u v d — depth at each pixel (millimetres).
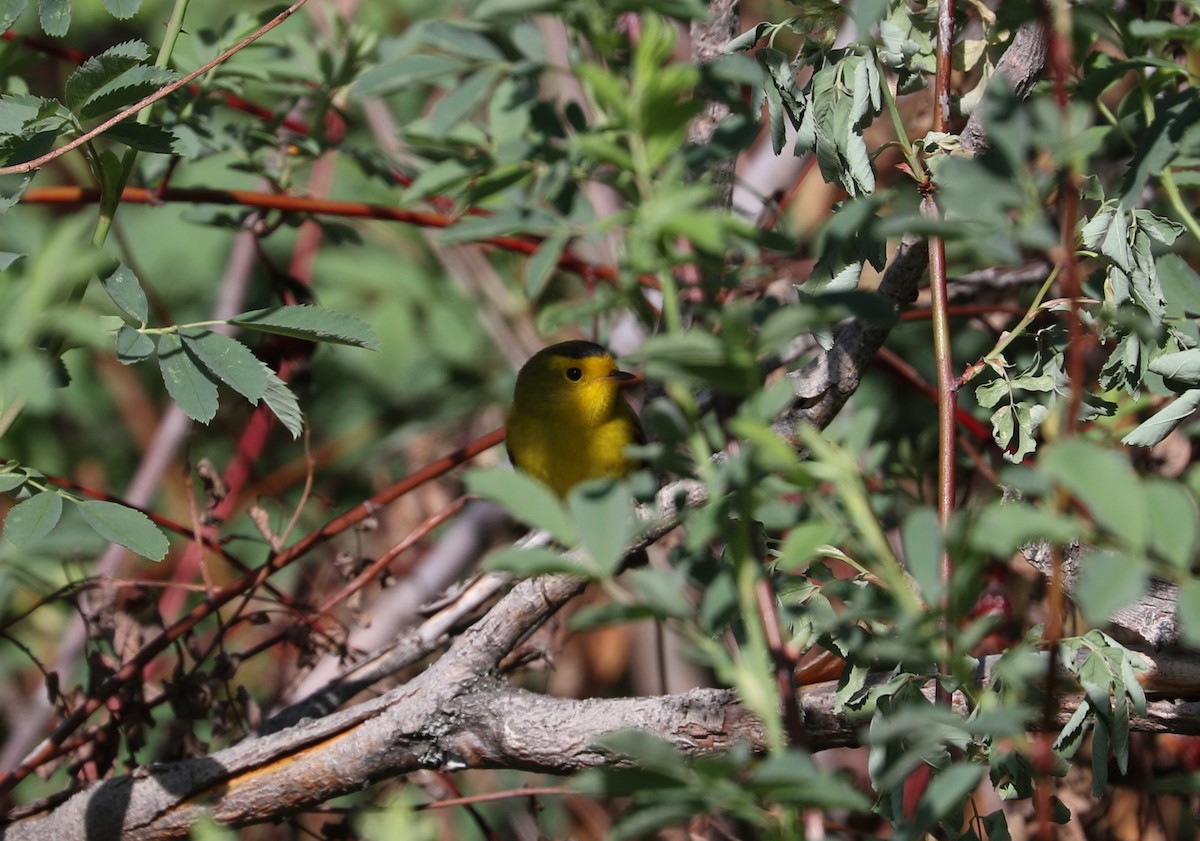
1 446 14312
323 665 10836
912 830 4059
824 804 3844
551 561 4020
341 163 13875
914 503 9242
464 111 9180
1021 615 8273
